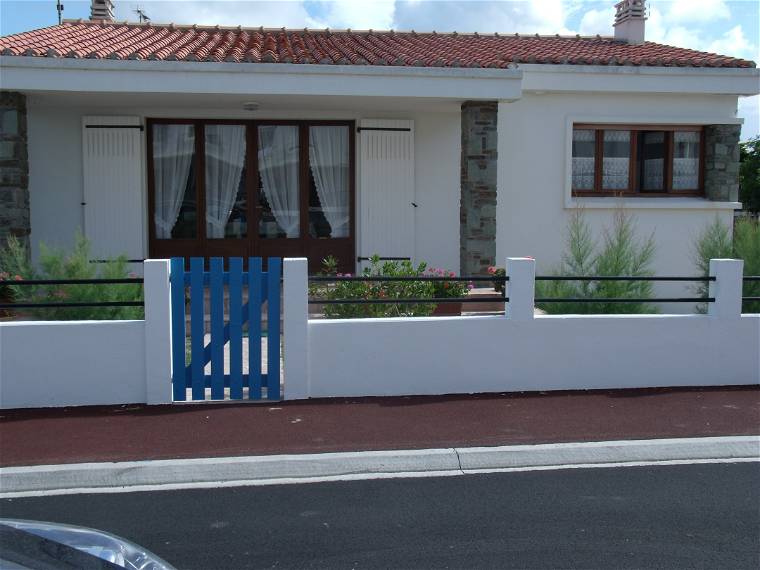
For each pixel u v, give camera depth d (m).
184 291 7.25
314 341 7.46
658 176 13.69
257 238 12.89
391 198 12.88
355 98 11.31
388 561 4.41
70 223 12.30
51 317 9.28
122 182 12.22
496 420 6.89
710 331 8.05
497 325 7.74
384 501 5.30
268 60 10.86
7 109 10.81
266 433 6.49
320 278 7.46
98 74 10.46
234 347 7.30
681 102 13.37
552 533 4.77
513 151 13.10
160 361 7.20
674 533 4.77
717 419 6.95
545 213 13.22
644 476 5.79
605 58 13.09
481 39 15.26
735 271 8.03
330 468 5.87
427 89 11.10
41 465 5.76
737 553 4.50
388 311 9.66
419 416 6.98
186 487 5.59
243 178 12.82
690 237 13.43
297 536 4.75
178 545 4.62
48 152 12.20
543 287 10.22
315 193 12.98
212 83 10.64
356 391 7.55
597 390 7.89
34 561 2.74
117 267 9.55
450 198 13.12
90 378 7.20
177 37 13.21
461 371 7.71
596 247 13.18
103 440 6.30
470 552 4.52
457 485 5.61
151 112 12.34
